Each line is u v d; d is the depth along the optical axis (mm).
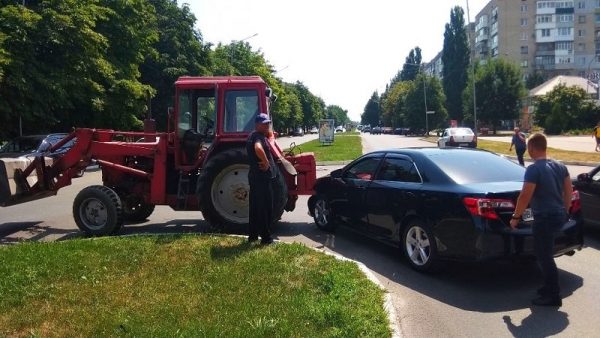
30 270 6215
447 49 88875
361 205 8195
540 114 70688
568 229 6336
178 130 9336
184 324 4609
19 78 21250
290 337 4340
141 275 6082
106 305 5152
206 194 8859
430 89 85188
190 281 5848
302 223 10406
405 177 7410
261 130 7523
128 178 10086
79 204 9188
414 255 6996
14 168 9836
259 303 5125
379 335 4504
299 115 109688
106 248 7254
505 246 5945
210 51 45531
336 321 4664
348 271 6188
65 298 5348
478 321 5203
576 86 68750
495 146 38000
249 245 7379
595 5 108750
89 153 9828
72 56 24375
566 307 5562
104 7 28344
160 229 9797
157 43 40000
